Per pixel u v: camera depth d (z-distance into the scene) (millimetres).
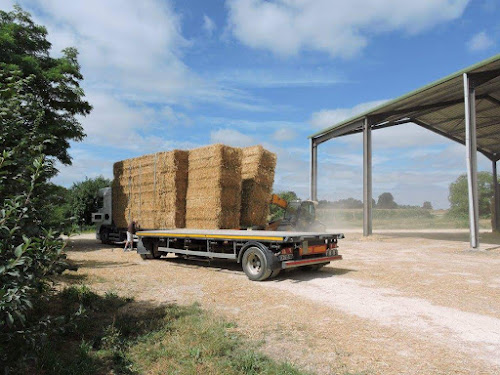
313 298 6562
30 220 3176
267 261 7988
